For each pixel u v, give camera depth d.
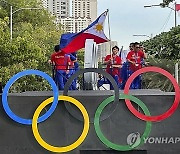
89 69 4.64
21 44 31.30
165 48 23.67
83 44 11.92
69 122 4.47
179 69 21.19
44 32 48.72
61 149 4.43
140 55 11.52
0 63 31.12
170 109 4.43
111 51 11.63
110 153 4.42
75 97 4.50
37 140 4.43
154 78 17.70
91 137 4.43
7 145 4.45
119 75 10.35
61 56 11.47
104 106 4.46
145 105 4.47
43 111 4.51
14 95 4.56
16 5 51.38
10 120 4.47
